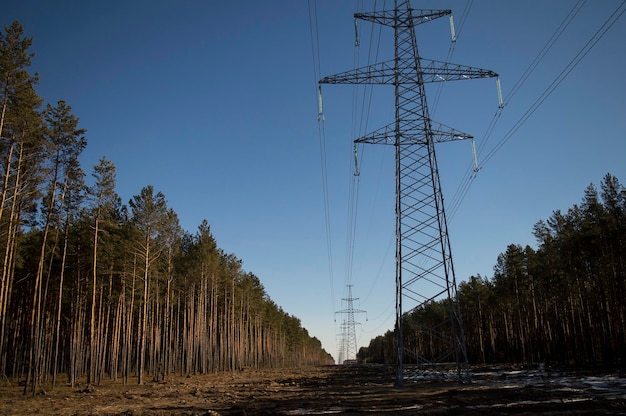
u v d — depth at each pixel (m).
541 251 61.59
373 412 18.86
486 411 17.42
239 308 92.19
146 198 48.12
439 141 32.62
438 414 17.34
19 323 58.09
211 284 73.44
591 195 47.81
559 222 56.22
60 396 32.69
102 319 56.91
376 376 53.84
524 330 74.62
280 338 156.38
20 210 36.06
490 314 87.94
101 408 24.42
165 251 57.44
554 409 17.16
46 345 51.84
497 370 51.75
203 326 73.94
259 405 23.94
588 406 17.47
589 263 51.28
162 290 60.34
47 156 34.41
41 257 35.44
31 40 31.91
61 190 37.88
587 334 59.19
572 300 56.81
